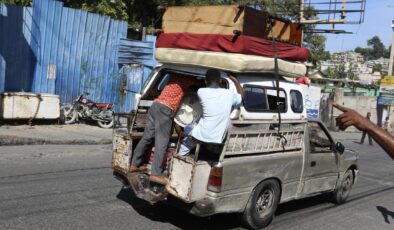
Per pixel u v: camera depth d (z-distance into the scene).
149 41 17.06
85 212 6.36
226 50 6.21
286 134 6.66
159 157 6.11
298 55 6.90
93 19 15.41
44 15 14.16
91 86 15.71
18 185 7.42
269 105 6.37
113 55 16.17
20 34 13.73
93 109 15.00
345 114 3.01
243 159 5.89
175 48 6.82
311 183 7.35
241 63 5.85
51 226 5.67
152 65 17.19
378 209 8.35
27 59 13.98
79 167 9.29
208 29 6.55
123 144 6.76
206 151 5.83
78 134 13.20
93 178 8.40
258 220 6.28
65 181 7.98
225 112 5.61
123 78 16.48
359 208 8.30
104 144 12.62
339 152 8.03
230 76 6.01
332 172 7.91
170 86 6.46
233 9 6.23
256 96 6.21
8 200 6.56
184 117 6.59
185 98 6.63
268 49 6.38
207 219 6.59
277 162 6.43
